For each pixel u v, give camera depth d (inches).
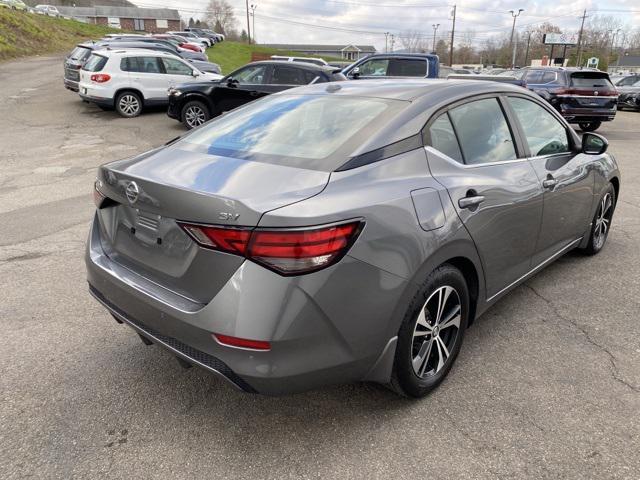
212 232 81.1
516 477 86.7
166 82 548.1
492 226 113.2
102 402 106.4
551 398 107.2
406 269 91.0
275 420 101.5
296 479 86.9
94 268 107.0
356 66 502.0
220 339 81.8
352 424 100.1
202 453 92.7
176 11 3754.9
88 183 298.7
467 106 118.6
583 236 172.7
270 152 100.9
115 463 90.2
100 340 130.1
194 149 110.3
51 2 4018.2
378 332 89.8
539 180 131.6
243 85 467.8
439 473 87.7
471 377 114.7
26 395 108.1
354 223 83.5
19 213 239.3
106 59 524.7
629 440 94.9
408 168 99.0
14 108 573.0
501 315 143.6
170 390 110.7
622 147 456.1
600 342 129.2
